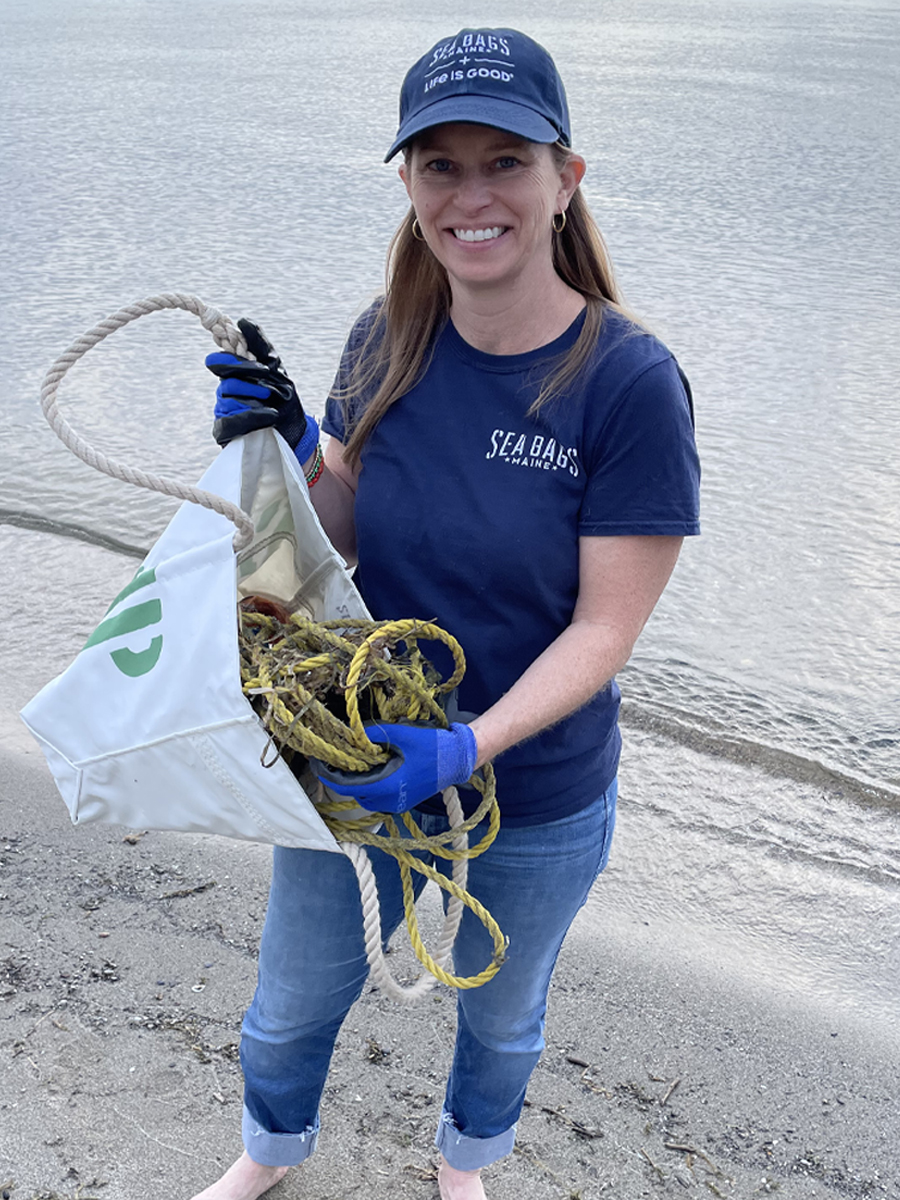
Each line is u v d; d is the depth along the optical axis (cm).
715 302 942
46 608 514
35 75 2245
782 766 424
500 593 203
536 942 220
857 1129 273
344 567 199
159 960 311
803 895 360
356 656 178
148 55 2564
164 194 1302
